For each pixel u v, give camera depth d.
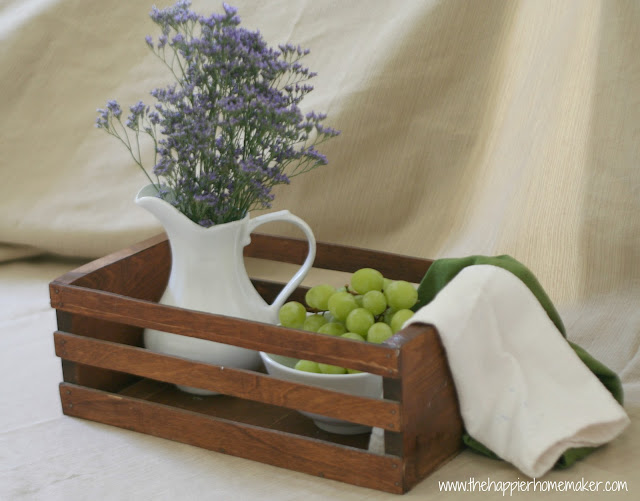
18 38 1.99
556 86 1.68
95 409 1.26
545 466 1.07
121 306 1.19
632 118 1.61
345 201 1.84
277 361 1.24
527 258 1.70
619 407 1.12
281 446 1.12
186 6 1.21
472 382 1.09
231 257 1.26
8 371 1.46
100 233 1.94
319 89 1.83
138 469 1.14
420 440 1.07
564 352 1.14
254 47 1.22
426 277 1.25
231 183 1.23
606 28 1.62
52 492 1.09
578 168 1.66
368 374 1.12
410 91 1.77
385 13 1.79
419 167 1.81
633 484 1.07
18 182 2.01
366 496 1.06
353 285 1.24
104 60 1.99
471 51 1.75
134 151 1.95
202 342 1.24
